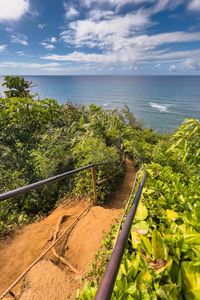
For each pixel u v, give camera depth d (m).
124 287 1.22
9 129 7.90
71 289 2.17
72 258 2.71
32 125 8.92
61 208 4.48
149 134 12.09
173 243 1.47
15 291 2.20
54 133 7.55
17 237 3.26
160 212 2.01
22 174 5.61
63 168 5.75
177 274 1.28
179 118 52.06
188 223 1.73
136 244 1.55
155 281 1.23
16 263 2.66
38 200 4.72
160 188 2.47
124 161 7.10
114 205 4.41
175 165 4.14
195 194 2.32
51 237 3.15
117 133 8.27
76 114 10.02
